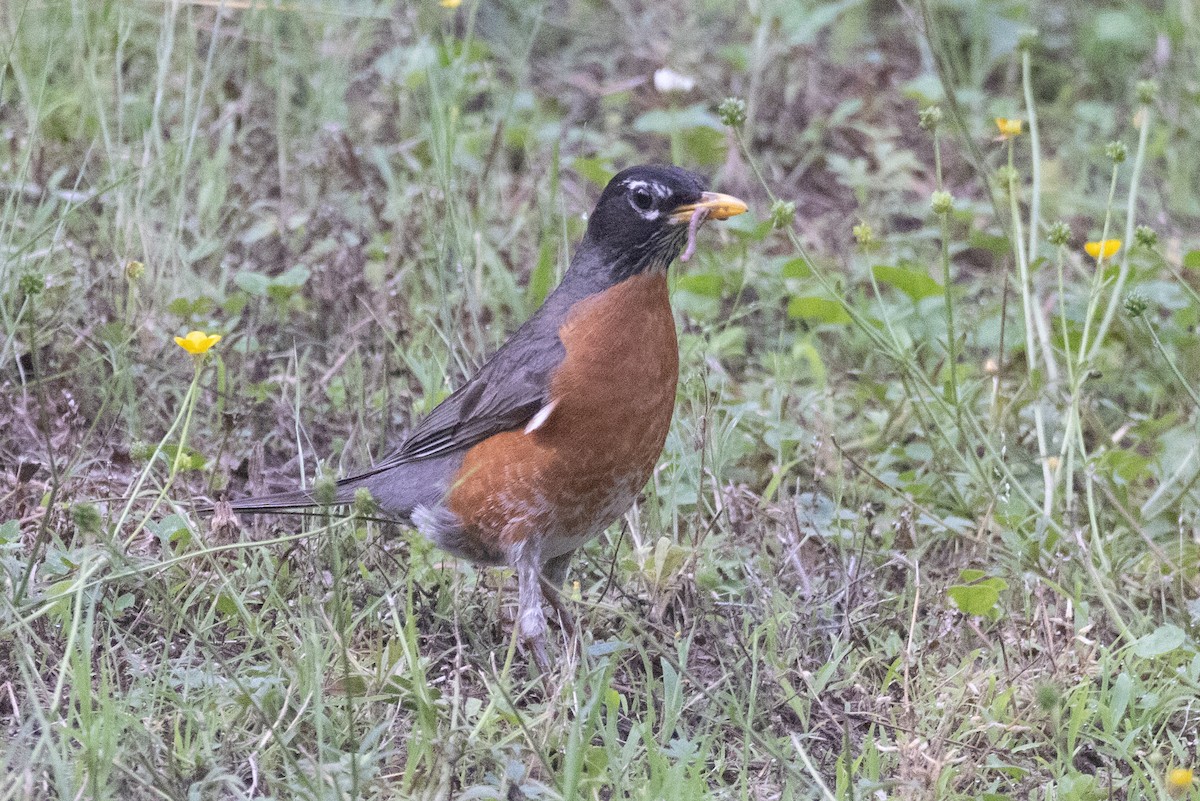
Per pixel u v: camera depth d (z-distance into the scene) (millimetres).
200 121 12969
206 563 8477
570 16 17453
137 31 14008
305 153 13289
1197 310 11711
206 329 10828
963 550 9602
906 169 15359
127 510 8195
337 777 6586
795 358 11695
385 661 7559
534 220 13227
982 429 10703
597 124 15773
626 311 8266
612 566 8758
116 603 7895
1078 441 10141
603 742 7445
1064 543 9352
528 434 8266
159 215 12078
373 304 11500
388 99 14586
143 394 10562
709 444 9781
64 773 6285
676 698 7449
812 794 6938
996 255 13695
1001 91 17516
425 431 8664
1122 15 17734
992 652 8320
